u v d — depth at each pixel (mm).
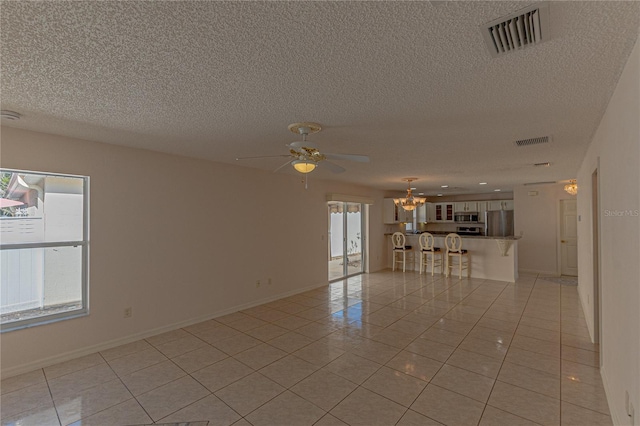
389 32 1406
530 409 2268
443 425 2107
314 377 2762
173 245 4004
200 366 2984
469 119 2629
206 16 1280
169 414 2266
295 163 2816
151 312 3771
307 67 1739
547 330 3842
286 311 4742
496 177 6137
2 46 1486
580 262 5164
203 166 4363
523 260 7777
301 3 1203
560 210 7324
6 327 2857
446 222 10750
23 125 2760
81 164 3238
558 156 4117
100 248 3369
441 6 1225
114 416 2246
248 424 2150
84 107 2332
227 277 4641
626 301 1761
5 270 2922
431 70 1777
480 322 4160
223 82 1924
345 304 5102
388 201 8625
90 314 3285
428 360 3062
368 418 2197
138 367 2971
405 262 8305
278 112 2463
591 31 1396
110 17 1280
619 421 1951
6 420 2209
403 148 3652
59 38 1428
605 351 2496
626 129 1698
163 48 1530
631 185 1609
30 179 3053
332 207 7535
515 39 1465
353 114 2506
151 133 3039
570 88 2020
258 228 5137
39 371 2893
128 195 3590
